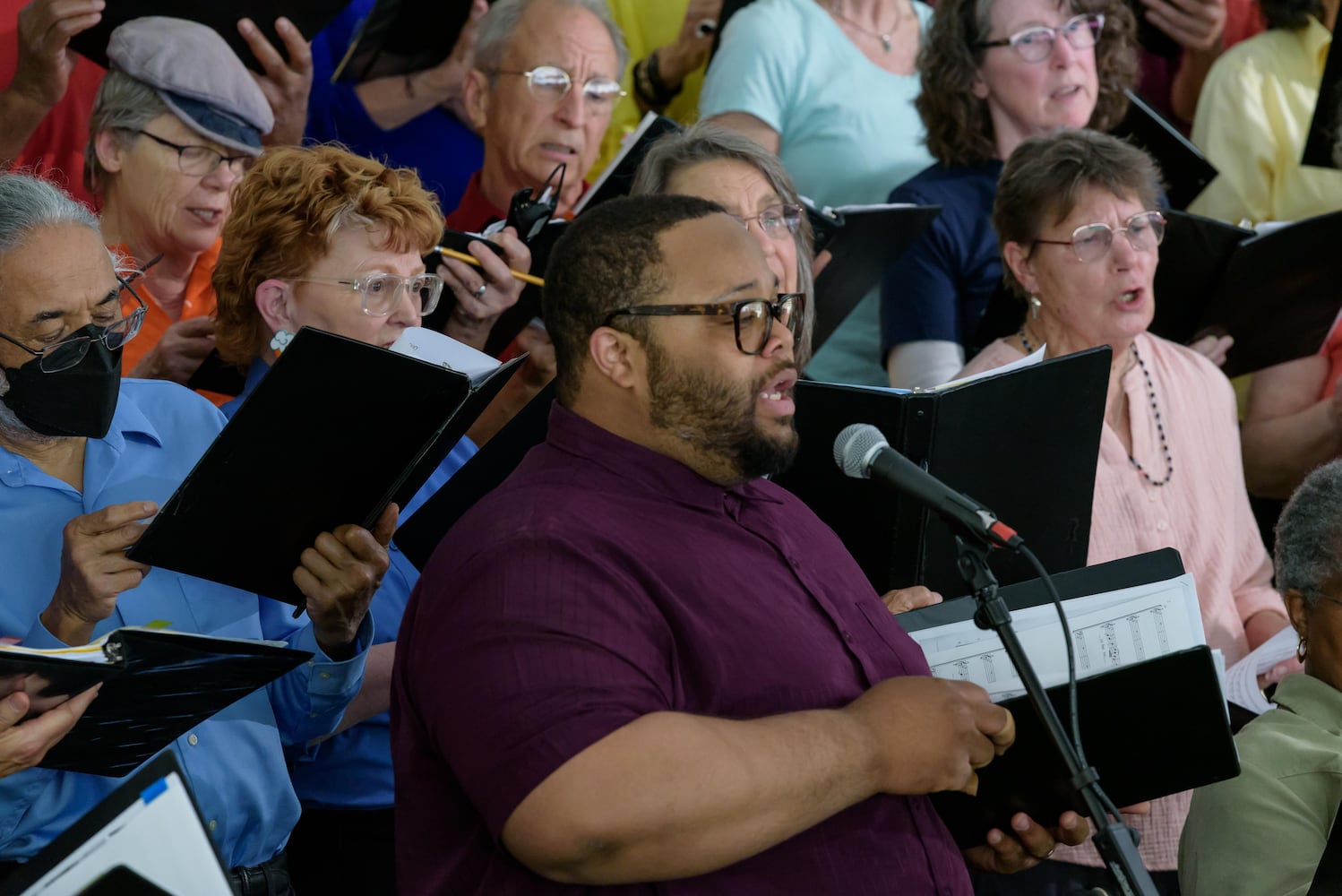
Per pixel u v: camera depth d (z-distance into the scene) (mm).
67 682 2748
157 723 3057
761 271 2936
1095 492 4992
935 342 5988
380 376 3092
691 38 6461
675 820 2473
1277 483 6762
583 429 2984
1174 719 3154
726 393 2889
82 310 3219
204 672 2928
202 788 3455
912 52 6418
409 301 4145
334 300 4066
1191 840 3742
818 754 2607
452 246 4941
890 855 2859
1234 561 5230
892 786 2684
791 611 2939
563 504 2824
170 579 3586
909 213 5348
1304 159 6664
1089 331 5117
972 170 6148
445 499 3949
